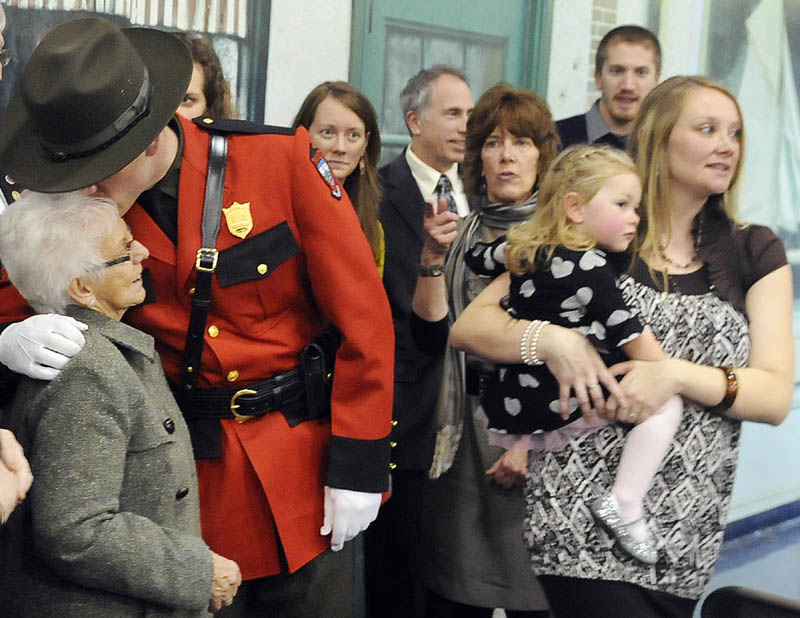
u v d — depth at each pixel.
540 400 2.10
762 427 4.83
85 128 1.61
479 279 2.58
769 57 4.82
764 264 2.11
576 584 2.03
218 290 1.84
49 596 1.56
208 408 1.88
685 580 2.01
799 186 5.04
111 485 1.53
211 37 3.06
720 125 2.04
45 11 2.72
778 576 4.26
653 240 2.07
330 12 3.35
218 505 1.90
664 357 2.03
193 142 1.88
